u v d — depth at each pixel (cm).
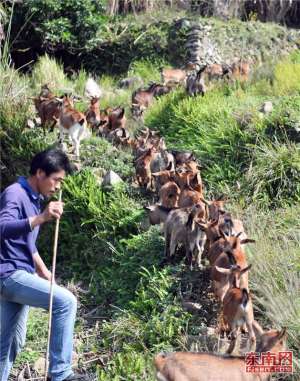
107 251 779
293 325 607
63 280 785
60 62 1485
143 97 1155
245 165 851
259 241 696
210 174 847
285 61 1180
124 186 837
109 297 734
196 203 715
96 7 1503
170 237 711
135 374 618
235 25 1568
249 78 1131
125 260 750
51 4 1430
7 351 589
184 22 1559
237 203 795
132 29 1582
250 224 736
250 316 594
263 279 659
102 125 970
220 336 626
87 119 981
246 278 635
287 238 721
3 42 1412
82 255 796
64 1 1448
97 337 689
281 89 1017
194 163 816
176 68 1505
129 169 873
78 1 1457
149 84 1296
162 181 793
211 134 897
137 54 1547
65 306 571
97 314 722
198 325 650
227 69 1194
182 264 707
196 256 698
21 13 1434
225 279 626
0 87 971
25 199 575
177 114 988
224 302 606
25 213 574
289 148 837
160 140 886
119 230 788
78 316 723
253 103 956
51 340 575
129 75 1457
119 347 662
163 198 773
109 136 953
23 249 573
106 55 1552
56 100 932
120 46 1557
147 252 739
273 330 584
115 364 636
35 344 688
